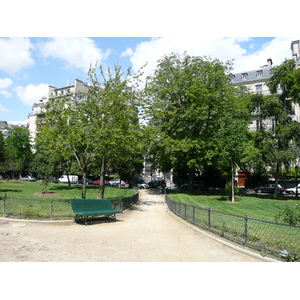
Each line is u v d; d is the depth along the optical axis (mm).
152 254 6617
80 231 8992
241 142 22000
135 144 19312
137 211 16484
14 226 8969
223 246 7539
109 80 17703
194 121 30359
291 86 27766
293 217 8258
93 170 47531
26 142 53469
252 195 30750
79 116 17688
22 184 39281
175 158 28438
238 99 30312
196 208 10969
